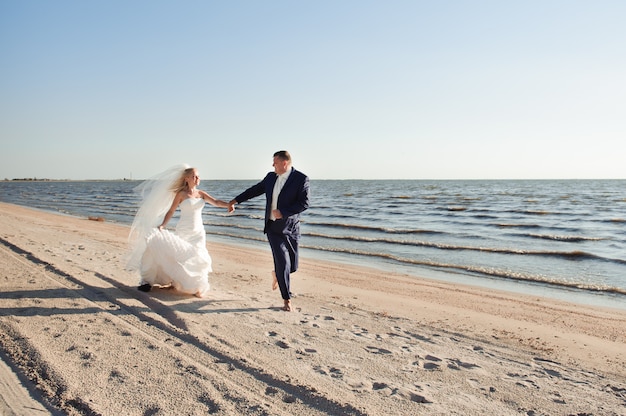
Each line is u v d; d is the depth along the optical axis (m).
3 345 4.15
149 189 6.53
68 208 39.84
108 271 7.84
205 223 25.27
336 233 20.59
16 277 6.89
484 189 86.00
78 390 3.33
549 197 55.56
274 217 5.85
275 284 6.76
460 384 3.94
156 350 4.22
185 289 6.34
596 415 3.46
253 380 3.70
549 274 11.66
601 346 5.68
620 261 13.55
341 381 3.82
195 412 3.09
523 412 3.45
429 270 12.05
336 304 7.05
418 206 41.12
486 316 7.11
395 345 4.96
